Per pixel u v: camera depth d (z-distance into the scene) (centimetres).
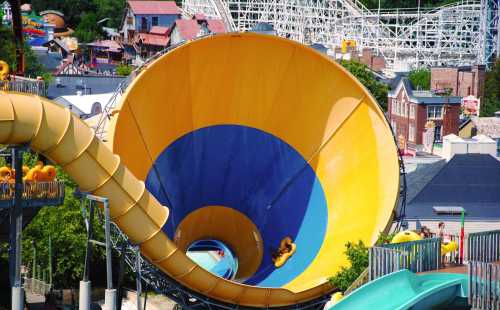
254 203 8406
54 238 8925
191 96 8056
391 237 7656
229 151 8306
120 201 7194
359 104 8244
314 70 8294
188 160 8156
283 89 8306
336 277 7494
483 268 6097
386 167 8062
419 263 6856
